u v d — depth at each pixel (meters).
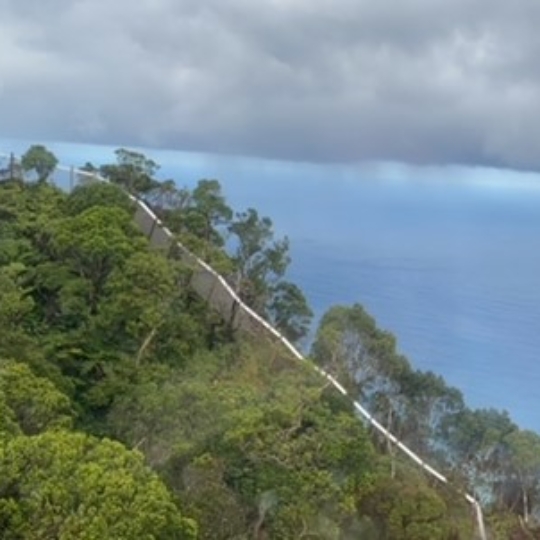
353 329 49.84
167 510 19.30
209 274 54.53
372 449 39.34
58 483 19.19
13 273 42.22
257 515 31.11
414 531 34.78
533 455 47.62
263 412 33.56
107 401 36.44
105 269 43.53
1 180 63.62
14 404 25.23
